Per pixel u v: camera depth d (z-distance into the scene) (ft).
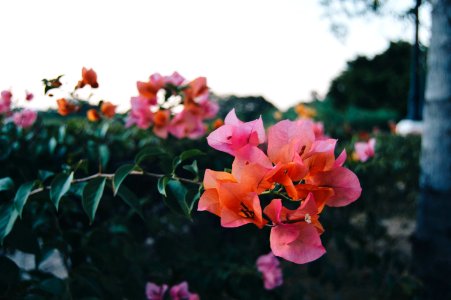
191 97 6.61
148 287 6.25
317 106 58.75
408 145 16.93
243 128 2.88
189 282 7.17
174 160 3.94
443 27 8.67
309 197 2.59
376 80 82.58
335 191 2.86
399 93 79.56
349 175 2.86
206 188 2.85
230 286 7.13
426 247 8.95
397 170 12.90
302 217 2.64
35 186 4.54
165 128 6.91
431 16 8.97
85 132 8.87
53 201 3.95
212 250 8.36
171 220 8.63
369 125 57.41
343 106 86.63
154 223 7.82
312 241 2.63
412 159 14.42
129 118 7.01
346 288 11.10
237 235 8.63
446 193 8.71
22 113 8.00
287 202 6.21
